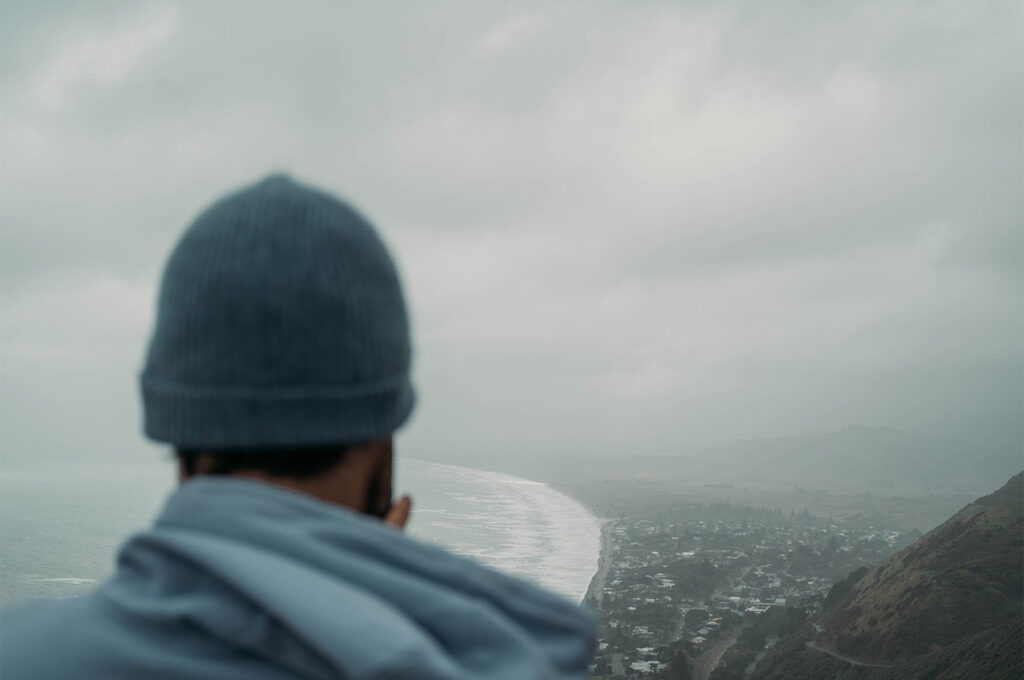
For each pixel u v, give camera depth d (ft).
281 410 2.38
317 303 2.41
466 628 2.18
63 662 2.11
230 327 2.37
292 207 2.51
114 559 2.41
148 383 2.51
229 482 2.34
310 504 2.33
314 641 1.97
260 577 2.05
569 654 2.42
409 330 2.74
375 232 2.69
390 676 1.93
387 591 2.18
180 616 2.08
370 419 2.51
